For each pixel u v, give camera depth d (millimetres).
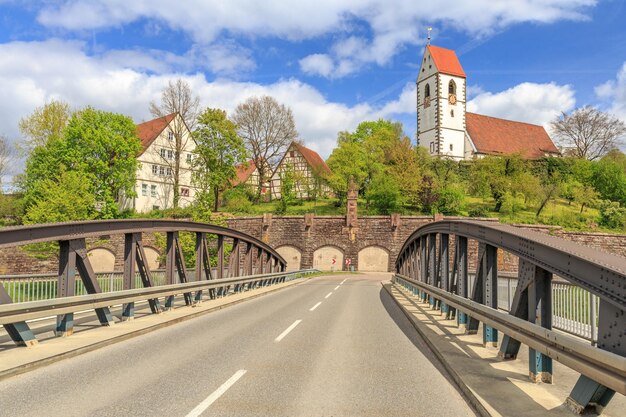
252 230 56625
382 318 13266
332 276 45125
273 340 9336
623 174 68562
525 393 5332
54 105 62156
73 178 47438
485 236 8141
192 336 9703
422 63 92062
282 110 72625
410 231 52875
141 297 11375
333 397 5531
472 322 9570
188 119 63875
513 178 61750
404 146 70438
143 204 61875
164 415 4801
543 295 5852
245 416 4816
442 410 5102
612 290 4199
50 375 6352
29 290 13805
